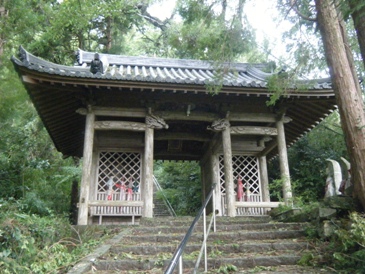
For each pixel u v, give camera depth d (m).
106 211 8.73
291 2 6.27
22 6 8.75
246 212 9.19
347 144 5.05
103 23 15.56
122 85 7.68
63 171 12.40
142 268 4.40
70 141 11.10
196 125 10.34
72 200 10.89
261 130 8.89
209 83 7.30
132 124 8.43
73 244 5.75
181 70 10.95
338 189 6.22
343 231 4.61
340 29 6.01
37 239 5.20
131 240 5.55
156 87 7.80
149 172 8.07
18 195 9.18
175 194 16.19
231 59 6.95
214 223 6.06
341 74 5.22
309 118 9.75
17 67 7.08
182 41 7.11
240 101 8.86
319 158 12.29
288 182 8.25
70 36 14.56
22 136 10.52
